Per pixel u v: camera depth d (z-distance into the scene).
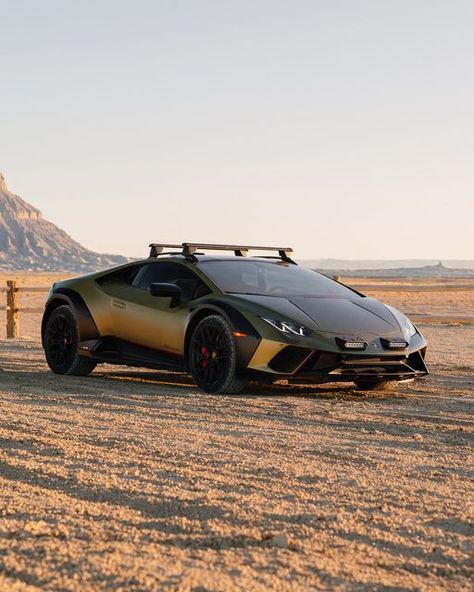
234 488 3.65
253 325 6.89
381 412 6.18
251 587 2.43
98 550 2.72
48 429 5.05
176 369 7.54
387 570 2.64
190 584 2.43
